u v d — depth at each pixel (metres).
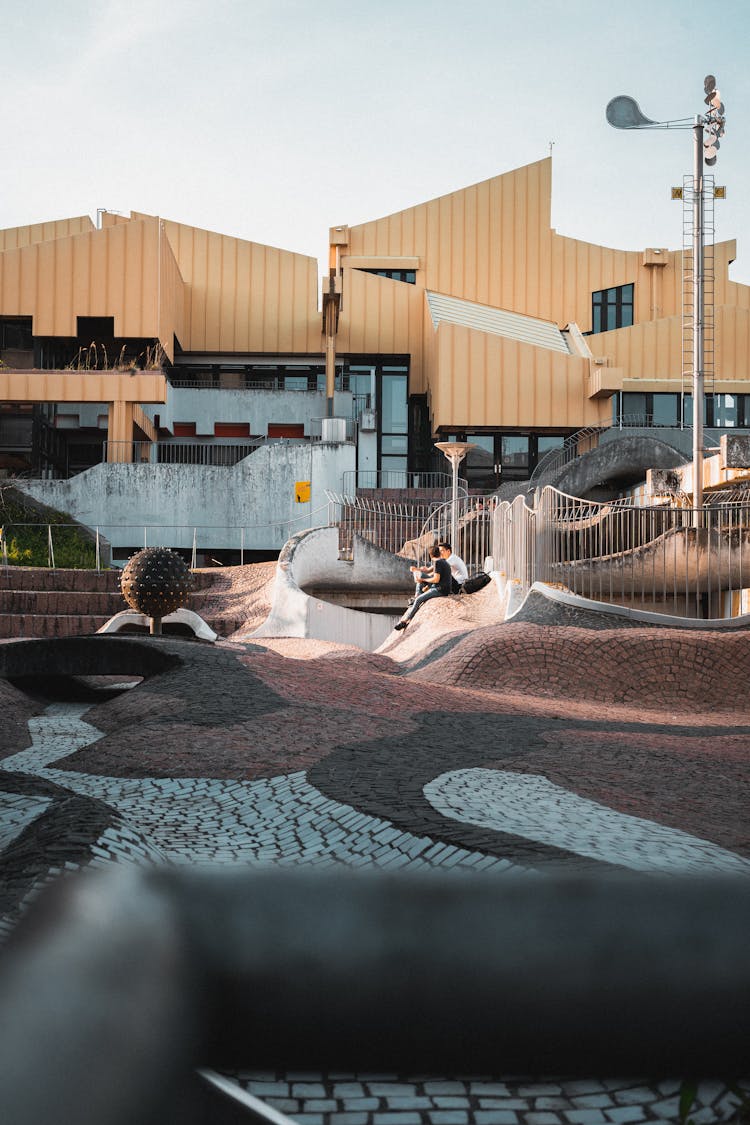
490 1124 1.17
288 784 5.87
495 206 45.31
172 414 39.78
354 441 39.09
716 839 4.71
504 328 41.91
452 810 4.94
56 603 22.38
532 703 11.16
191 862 4.25
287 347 42.69
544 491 17.53
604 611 15.34
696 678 13.29
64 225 45.28
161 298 36.84
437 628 16.73
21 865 2.50
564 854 3.91
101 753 7.10
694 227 19.97
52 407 37.19
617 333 42.06
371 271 44.94
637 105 20.17
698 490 19.38
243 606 22.88
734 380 41.47
